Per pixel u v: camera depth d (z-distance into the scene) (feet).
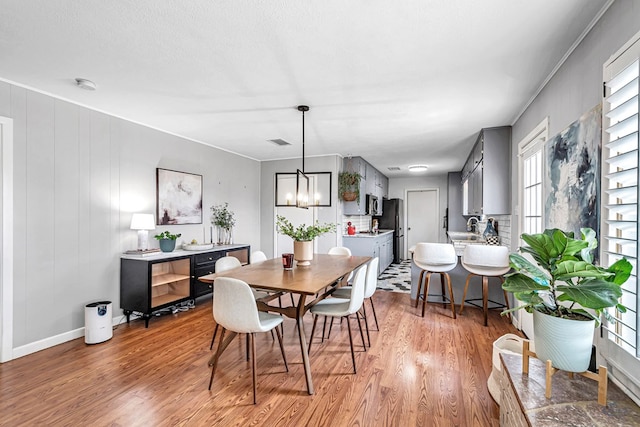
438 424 5.89
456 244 15.08
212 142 15.17
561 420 3.59
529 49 6.54
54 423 5.90
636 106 4.25
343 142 14.96
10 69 7.68
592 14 5.38
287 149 16.66
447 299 13.66
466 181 19.17
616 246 4.69
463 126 12.15
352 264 10.06
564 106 6.94
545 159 7.94
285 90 8.82
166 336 10.14
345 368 8.04
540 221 8.67
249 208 18.84
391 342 9.68
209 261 13.53
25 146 8.74
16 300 8.59
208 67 7.47
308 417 6.09
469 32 5.95
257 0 5.07
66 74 7.95
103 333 9.63
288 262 9.10
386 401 6.61
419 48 6.54
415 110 10.36
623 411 3.73
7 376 7.59
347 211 18.78
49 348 9.20
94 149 10.49
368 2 5.11
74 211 9.95
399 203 26.43
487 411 6.26
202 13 5.43
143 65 7.41
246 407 6.41
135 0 5.08
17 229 8.60
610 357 4.71
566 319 4.02
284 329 10.93
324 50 6.65
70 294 9.84
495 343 6.66
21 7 5.28
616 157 4.47
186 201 14.15
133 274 11.08
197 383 7.32
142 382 7.35
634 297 4.30
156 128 12.73
